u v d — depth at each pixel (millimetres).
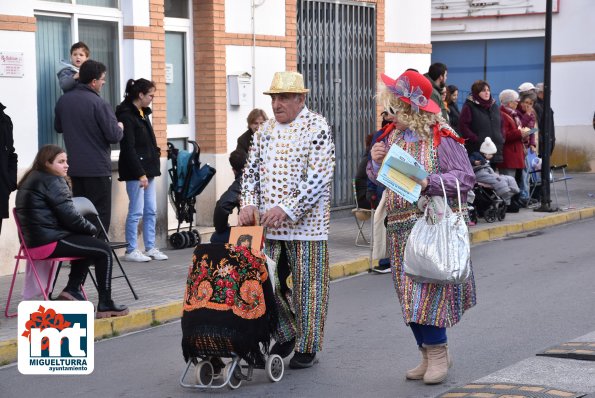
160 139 14133
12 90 12109
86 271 9828
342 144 17938
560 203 19750
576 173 26484
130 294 10836
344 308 10594
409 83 7250
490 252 14430
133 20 13797
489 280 11992
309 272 7844
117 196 13562
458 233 7051
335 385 7527
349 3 17906
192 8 15039
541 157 19062
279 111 7773
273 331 7398
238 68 15430
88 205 10266
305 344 7918
